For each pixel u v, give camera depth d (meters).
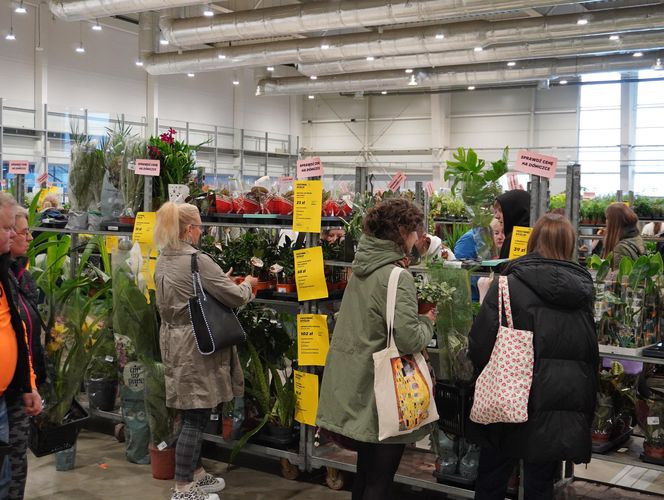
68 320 3.60
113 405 4.39
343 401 2.58
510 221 3.54
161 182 4.12
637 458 3.07
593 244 8.41
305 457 3.53
